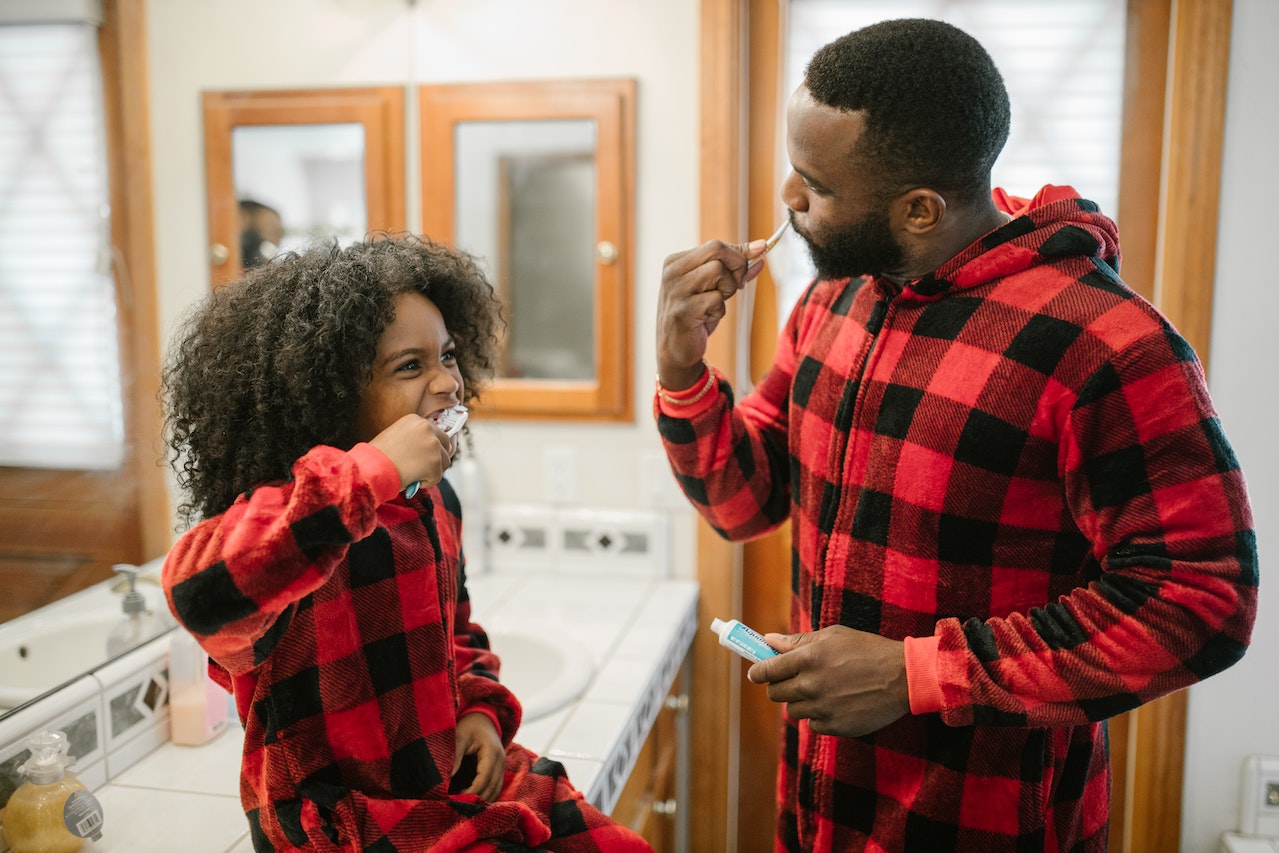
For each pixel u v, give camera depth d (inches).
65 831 37.4
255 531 27.0
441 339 34.2
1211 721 72.1
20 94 39.6
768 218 76.1
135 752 45.8
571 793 36.9
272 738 30.6
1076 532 35.9
